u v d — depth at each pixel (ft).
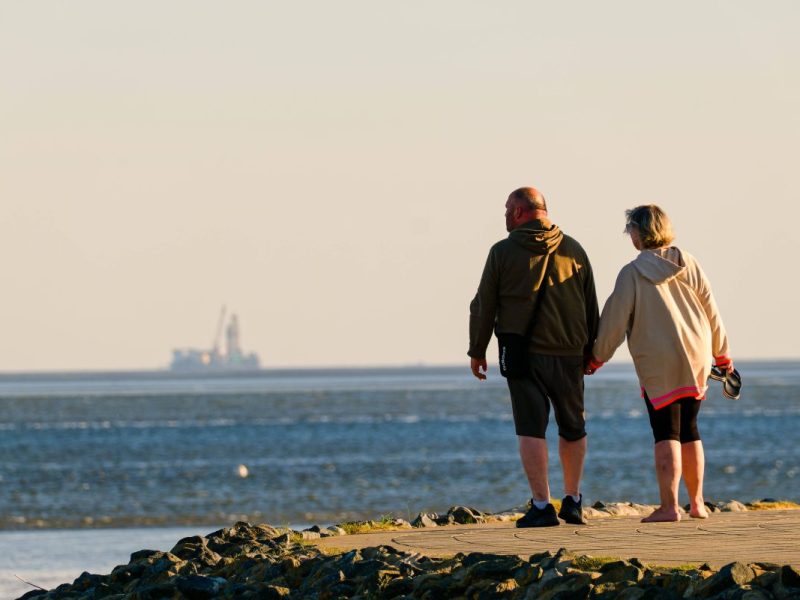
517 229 96.68
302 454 566.77
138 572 91.25
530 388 96.07
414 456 542.57
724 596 61.36
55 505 345.10
